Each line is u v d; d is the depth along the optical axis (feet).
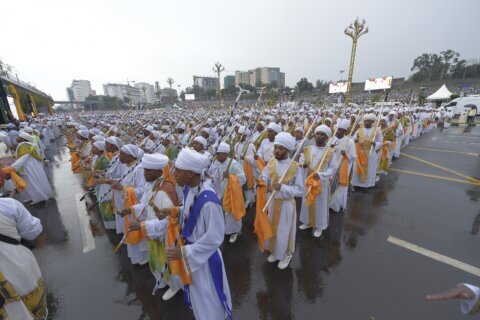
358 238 14.64
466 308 4.71
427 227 15.51
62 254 14.06
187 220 6.99
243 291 11.05
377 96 112.06
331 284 11.21
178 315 9.92
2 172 17.19
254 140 24.20
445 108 79.82
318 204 14.43
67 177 29.25
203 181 7.20
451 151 36.14
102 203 15.53
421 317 9.37
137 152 12.75
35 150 20.81
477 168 27.61
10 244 7.84
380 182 23.66
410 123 39.50
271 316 9.79
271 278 11.76
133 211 9.77
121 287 11.49
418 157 33.01
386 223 16.12
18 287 8.09
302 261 12.84
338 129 16.78
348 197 20.31
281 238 11.71
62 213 19.27
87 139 23.65
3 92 43.80
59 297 10.98
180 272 6.97
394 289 10.75
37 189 20.99
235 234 14.74
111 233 16.11
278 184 10.77
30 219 8.30
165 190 9.01
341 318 9.53
